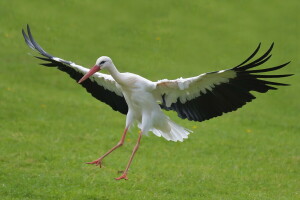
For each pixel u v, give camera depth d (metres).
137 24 28.41
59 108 17.75
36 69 22.16
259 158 14.12
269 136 16.64
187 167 12.77
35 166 11.94
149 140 15.12
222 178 12.10
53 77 21.58
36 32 25.97
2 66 21.97
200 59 25.47
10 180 10.78
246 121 18.44
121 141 10.05
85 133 15.31
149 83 9.97
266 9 31.09
